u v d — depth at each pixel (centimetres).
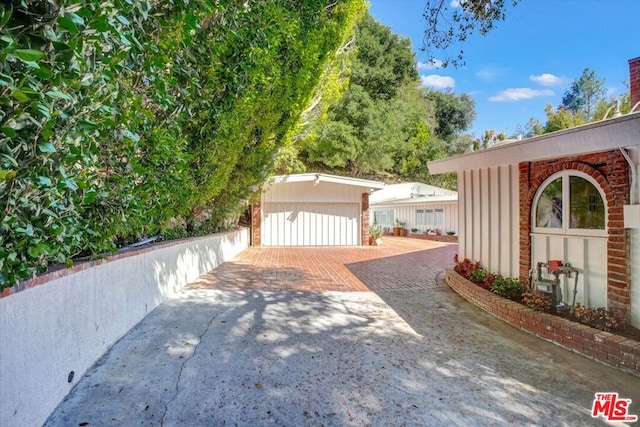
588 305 545
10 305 237
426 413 312
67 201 267
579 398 343
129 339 454
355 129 2931
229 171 935
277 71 856
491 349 459
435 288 805
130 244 625
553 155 542
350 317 577
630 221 464
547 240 620
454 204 2080
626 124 417
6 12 147
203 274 927
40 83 174
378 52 3195
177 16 346
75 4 176
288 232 1752
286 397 329
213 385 345
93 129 232
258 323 533
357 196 1784
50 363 289
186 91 460
